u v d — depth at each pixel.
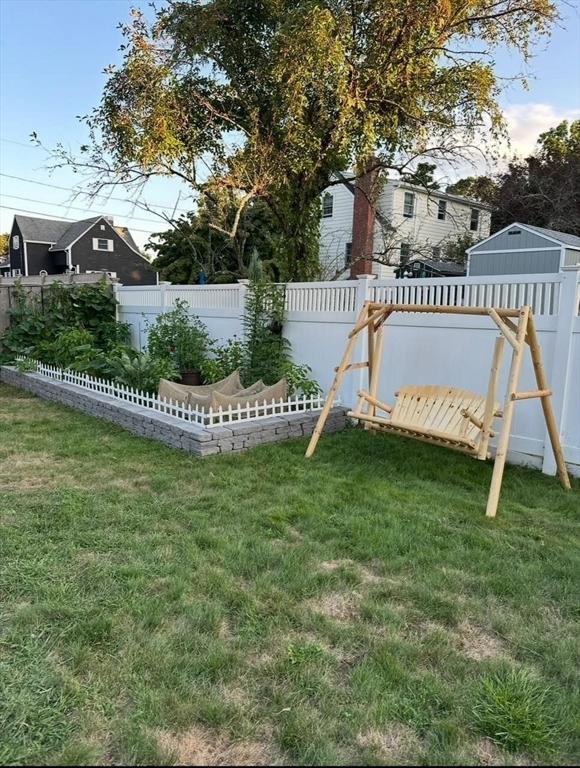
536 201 20.19
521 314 4.05
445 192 18.44
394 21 6.90
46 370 8.06
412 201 17.97
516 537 3.35
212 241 15.26
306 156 8.20
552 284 4.70
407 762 1.66
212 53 8.46
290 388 6.38
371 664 2.09
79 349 7.57
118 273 34.28
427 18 6.86
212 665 2.05
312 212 9.60
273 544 3.14
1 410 6.78
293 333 7.07
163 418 5.42
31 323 9.49
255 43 8.41
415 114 7.91
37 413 6.61
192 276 18.73
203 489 4.04
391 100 7.67
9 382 8.86
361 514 3.64
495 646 2.26
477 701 1.90
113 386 6.63
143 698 1.88
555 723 1.81
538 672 2.08
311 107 7.97
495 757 1.69
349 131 7.65
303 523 3.46
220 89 8.73
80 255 32.78
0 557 2.87
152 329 8.81
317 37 6.71
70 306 9.88
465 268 17.84
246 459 4.84
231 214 10.44
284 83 7.42
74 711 1.82
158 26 8.01
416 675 2.04
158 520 3.44
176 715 1.81
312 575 2.77
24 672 2.00
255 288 7.16
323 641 2.24
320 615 2.42
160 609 2.41
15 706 1.82
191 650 2.15
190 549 3.03
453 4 7.00
